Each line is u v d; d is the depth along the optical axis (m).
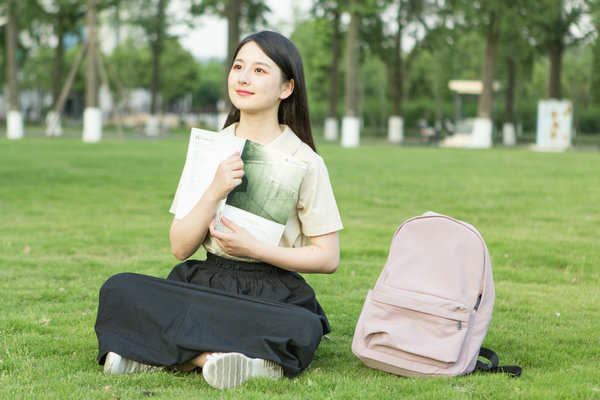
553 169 14.45
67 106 57.66
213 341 2.85
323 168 3.12
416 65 48.22
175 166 14.59
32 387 2.77
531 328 3.96
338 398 2.68
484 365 3.10
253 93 3.05
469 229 3.06
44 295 4.61
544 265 5.96
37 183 11.56
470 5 23.64
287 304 2.92
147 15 31.39
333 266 3.08
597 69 41.88
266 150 3.00
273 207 2.99
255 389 2.73
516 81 40.50
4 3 24.77
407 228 3.16
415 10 28.12
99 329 3.02
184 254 3.05
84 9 32.41
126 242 6.75
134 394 2.69
